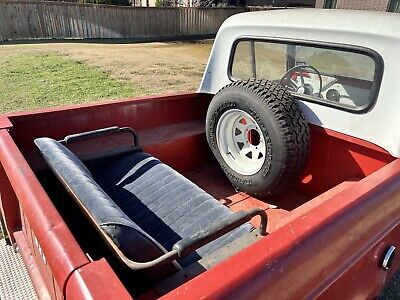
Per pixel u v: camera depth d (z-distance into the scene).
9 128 2.04
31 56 12.27
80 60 12.10
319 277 1.28
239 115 2.36
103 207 1.30
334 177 2.32
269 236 1.16
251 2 28.69
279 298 1.09
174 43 18.91
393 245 1.84
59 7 17.19
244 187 2.45
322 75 2.23
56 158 1.66
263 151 2.35
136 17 19.89
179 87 9.15
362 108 2.05
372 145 2.03
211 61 2.93
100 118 2.64
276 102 2.12
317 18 2.19
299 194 2.55
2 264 2.32
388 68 1.91
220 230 1.33
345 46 2.04
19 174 1.52
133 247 1.23
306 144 2.16
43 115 2.35
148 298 1.31
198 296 0.90
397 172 1.66
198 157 2.95
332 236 1.26
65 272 1.00
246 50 2.64
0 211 2.39
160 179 2.18
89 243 1.70
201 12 22.78
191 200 2.00
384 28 1.90
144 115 2.87
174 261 1.37
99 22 18.66
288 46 2.34
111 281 0.96
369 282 1.76
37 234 1.20
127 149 2.46
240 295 0.95
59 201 2.04
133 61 12.61
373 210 1.47
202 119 3.22
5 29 16.17
